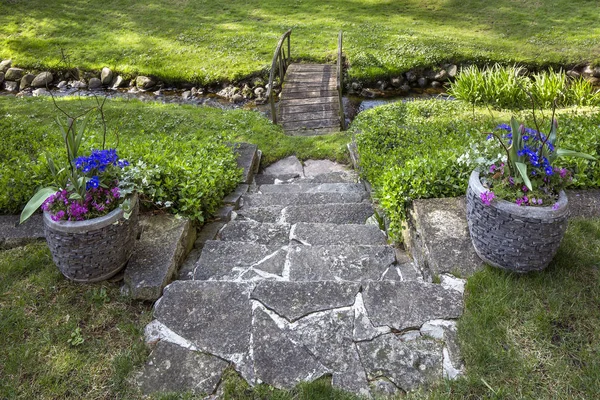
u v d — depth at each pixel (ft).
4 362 7.94
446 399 7.25
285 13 44.32
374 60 33.88
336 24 41.19
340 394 7.34
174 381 7.68
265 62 34.42
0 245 11.23
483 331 8.25
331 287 9.24
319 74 32.99
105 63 35.60
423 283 9.33
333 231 13.00
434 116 25.36
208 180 14.19
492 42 35.94
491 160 9.63
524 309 8.64
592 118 19.01
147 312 9.05
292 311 8.77
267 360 7.93
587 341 8.05
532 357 7.80
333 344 8.16
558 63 32.81
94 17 43.09
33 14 43.21
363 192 17.01
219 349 8.14
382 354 8.00
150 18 42.98
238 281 9.84
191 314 8.79
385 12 43.75
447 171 12.63
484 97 27.37
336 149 23.02
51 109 25.18
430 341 8.23
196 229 12.95
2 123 21.80
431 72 33.47
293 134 26.66
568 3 42.57
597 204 12.37
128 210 9.25
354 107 30.63
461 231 10.73
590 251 10.09
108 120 24.16
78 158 9.20
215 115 26.27
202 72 33.81
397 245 12.55
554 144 9.47
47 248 10.85
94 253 9.07
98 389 7.57
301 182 19.97
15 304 9.13
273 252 11.36
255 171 21.01
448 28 39.60
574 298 8.82
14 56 36.78
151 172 12.35
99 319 8.84
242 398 7.37
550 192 8.92
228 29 40.70
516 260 9.12
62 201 9.05
